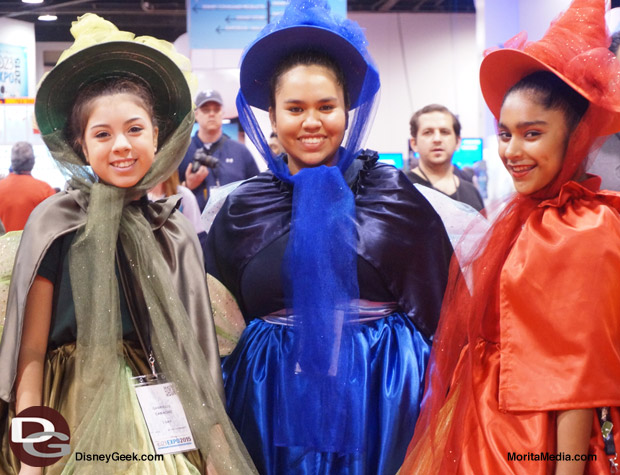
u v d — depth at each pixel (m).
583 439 1.34
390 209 1.78
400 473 1.59
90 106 1.52
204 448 1.51
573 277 1.34
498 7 6.32
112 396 1.48
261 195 1.86
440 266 1.80
